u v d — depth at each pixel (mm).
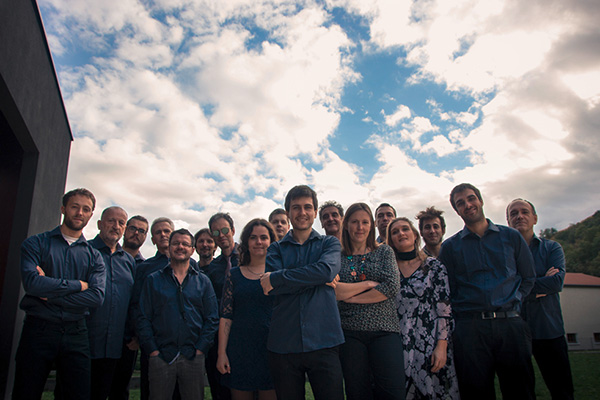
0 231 4844
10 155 5086
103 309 3588
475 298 3070
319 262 2627
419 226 4371
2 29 3566
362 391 2758
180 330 3342
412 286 3297
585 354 21156
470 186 3355
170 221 4383
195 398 3271
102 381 3561
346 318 2896
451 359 3189
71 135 7863
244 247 3562
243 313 3330
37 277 2977
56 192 6723
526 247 3141
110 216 3842
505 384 2949
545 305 3760
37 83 4945
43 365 2936
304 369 2543
